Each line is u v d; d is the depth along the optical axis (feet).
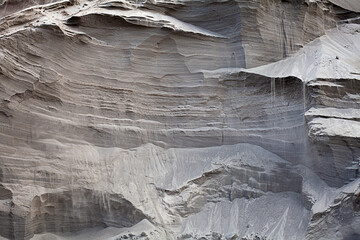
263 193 55.47
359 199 50.78
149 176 54.75
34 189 51.08
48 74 52.70
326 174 53.52
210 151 56.95
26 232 50.08
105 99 55.52
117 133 55.42
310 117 53.31
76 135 54.08
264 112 56.95
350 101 55.01
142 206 52.75
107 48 55.93
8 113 50.75
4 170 50.42
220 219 53.78
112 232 52.49
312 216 50.88
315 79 54.44
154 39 56.90
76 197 52.65
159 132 56.80
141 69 56.80
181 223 53.06
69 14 56.49
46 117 52.80
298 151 55.57
